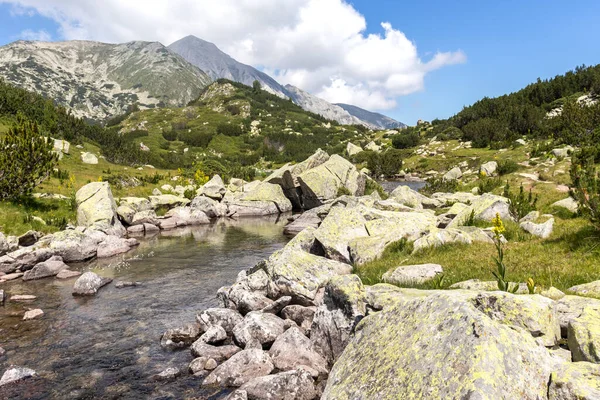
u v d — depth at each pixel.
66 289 18.25
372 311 9.55
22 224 26.69
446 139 126.62
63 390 9.60
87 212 31.53
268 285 14.70
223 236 32.75
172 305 15.81
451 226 20.55
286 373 8.96
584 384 4.82
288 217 44.66
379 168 100.44
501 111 123.31
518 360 5.20
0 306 15.80
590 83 115.19
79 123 87.44
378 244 16.88
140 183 51.75
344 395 6.22
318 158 52.09
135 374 10.34
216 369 9.99
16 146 29.69
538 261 11.71
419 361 5.67
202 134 195.00
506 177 42.22
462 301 6.19
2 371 10.52
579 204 13.39
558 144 64.38
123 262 23.58
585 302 7.86
